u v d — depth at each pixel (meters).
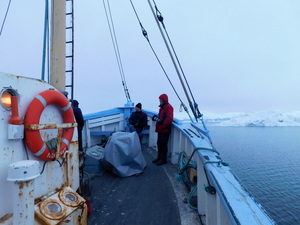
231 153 46.31
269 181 30.23
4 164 1.21
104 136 5.96
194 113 2.68
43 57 2.86
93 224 2.09
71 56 3.38
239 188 1.17
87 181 2.75
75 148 2.09
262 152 48.31
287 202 23.98
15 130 1.24
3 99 1.20
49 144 1.58
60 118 1.78
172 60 2.73
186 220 2.12
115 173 3.44
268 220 0.85
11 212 1.25
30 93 1.43
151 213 2.29
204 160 1.69
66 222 1.54
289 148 53.78
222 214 1.32
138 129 5.73
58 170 1.77
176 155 4.16
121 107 6.49
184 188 2.95
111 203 2.53
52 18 2.49
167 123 3.95
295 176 31.77
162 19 2.71
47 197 1.59
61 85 2.54
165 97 4.11
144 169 3.81
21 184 1.09
